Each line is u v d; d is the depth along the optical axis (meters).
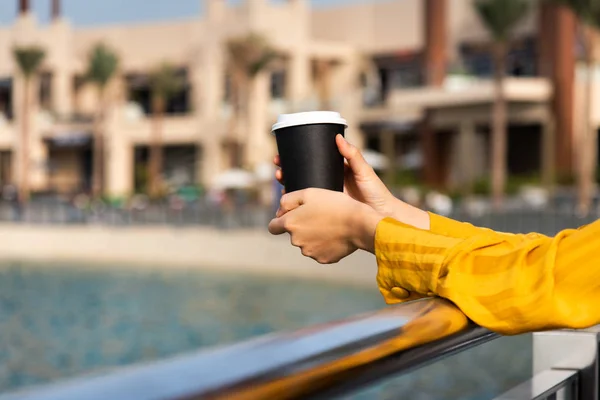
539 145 45.38
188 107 61.97
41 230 37.16
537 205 37.00
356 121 49.00
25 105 57.16
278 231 1.40
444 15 48.91
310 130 1.41
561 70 43.09
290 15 52.78
